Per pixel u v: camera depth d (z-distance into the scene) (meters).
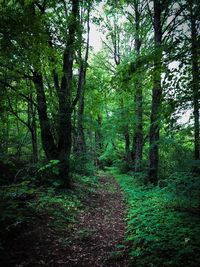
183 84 5.57
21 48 8.21
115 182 19.27
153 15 12.03
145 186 13.14
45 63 10.38
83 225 7.76
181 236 5.55
